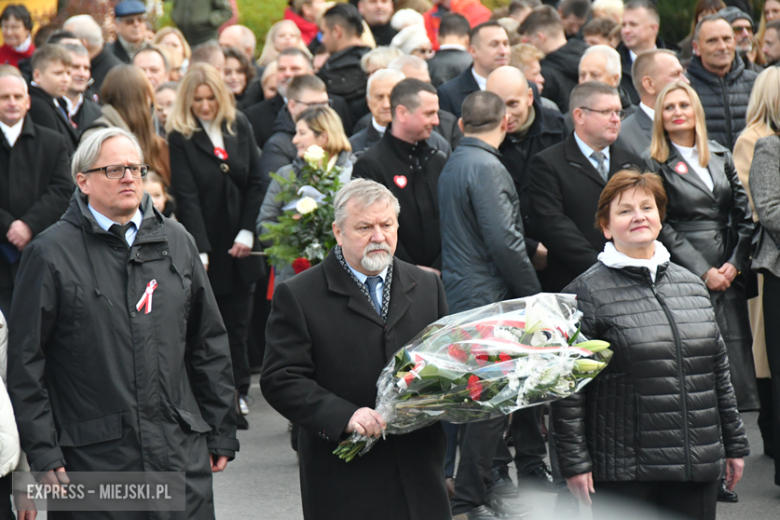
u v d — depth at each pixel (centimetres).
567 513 1338
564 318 905
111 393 907
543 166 1451
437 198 1472
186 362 998
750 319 1645
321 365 923
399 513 912
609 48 1838
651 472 962
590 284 996
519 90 1551
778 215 1367
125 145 941
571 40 2134
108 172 927
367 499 913
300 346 918
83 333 910
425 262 1477
